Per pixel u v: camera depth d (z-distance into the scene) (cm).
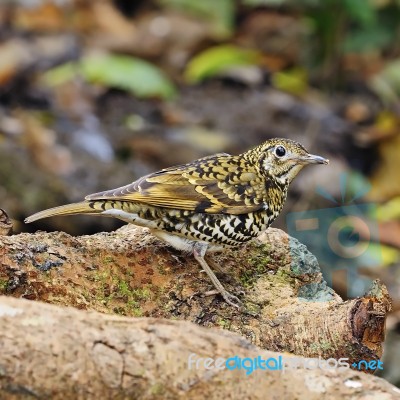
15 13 1902
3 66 1722
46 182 1412
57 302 753
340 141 1677
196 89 1792
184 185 832
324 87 1847
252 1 1786
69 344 577
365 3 1711
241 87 1803
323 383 611
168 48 1867
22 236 780
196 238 830
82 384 575
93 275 779
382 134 1683
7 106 1656
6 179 1384
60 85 1702
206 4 1938
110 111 1683
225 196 837
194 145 1611
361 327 725
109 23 1920
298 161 883
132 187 822
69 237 789
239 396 596
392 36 1848
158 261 815
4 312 580
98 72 1714
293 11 1956
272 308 792
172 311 775
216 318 762
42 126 1573
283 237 867
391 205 1469
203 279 811
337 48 1833
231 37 1916
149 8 2006
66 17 1917
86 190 1440
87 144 1542
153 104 1722
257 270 841
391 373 1114
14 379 565
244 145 1656
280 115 1734
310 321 743
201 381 591
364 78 1872
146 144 1585
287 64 1884
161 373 586
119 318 607
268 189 864
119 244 812
